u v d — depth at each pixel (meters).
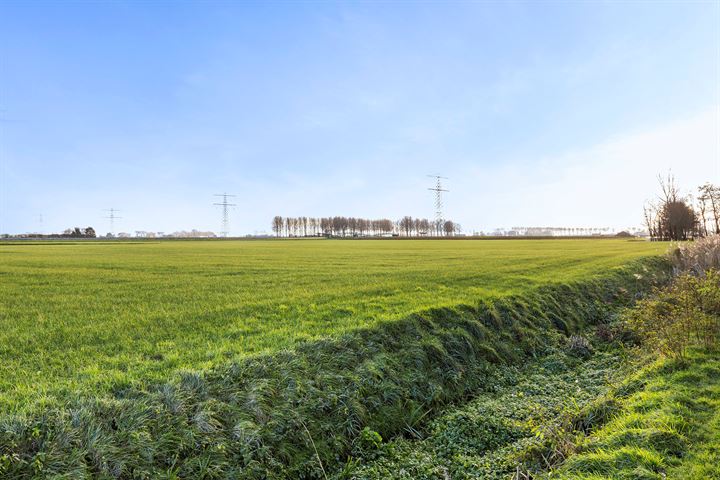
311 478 6.65
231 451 6.34
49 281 20.59
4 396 6.54
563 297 17.84
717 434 6.23
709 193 79.62
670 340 10.31
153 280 21.00
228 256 42.44
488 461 7.21
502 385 10.77
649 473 5.43
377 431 7.94
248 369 7.94
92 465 5.46
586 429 7.70
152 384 7.18
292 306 14.06
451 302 14.23
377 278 21.39
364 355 9.54
